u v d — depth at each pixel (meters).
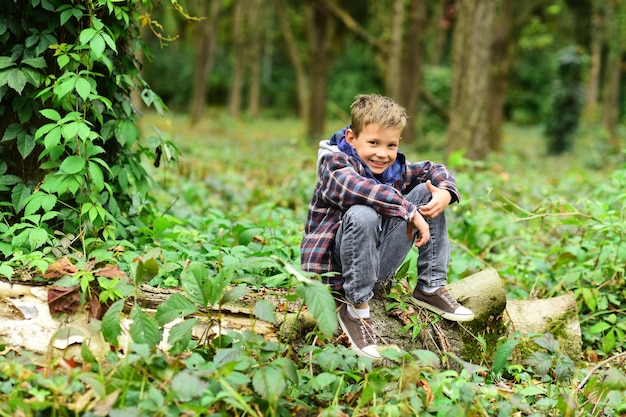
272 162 11.15
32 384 2.53
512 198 6.93
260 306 2.68
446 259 3.24
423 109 23.53
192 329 2.91
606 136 19.02
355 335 3.00
